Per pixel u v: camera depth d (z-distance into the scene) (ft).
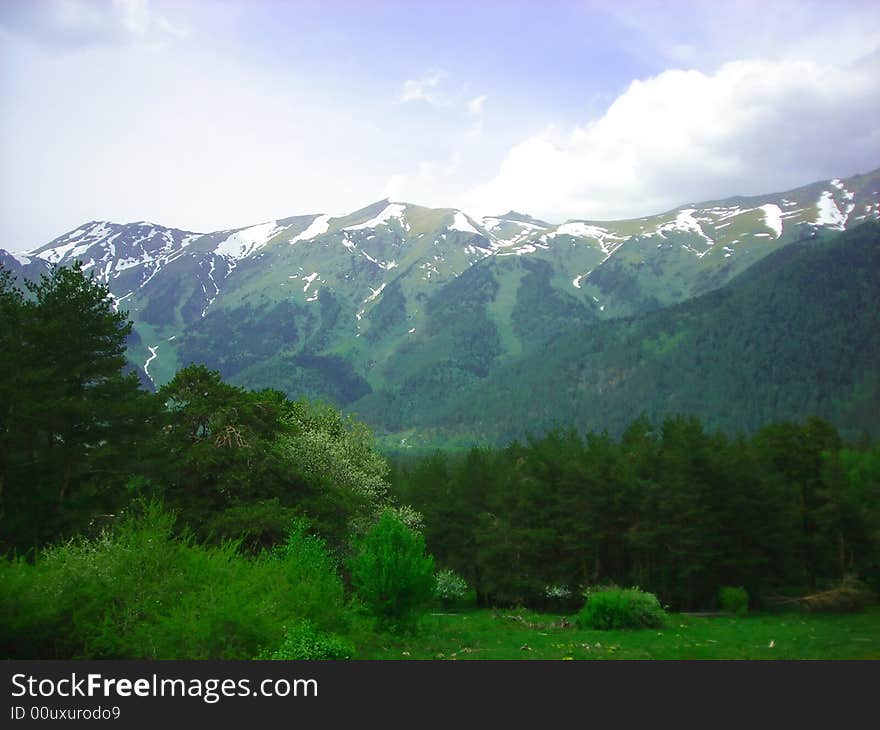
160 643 52.42
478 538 189.47
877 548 179.01
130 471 116.88
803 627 116.88
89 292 121.70
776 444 209.36
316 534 110.52
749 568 170.19
